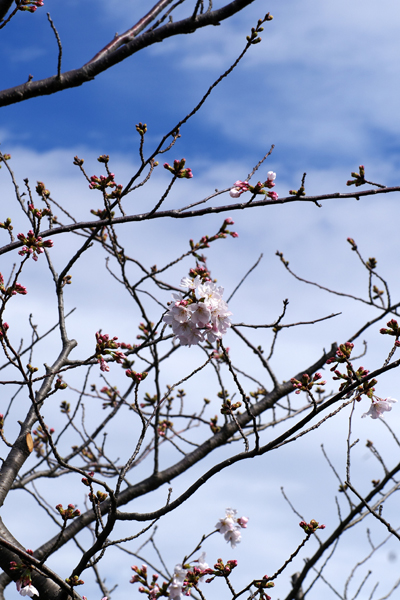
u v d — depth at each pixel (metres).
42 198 4.56
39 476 5.63
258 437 3.15
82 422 5.61
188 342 2.90
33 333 5.07
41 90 3.17
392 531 3.49
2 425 3.81
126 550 5.34
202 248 4.57
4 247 3.60
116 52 3.17
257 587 3.23
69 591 3.20
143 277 4.55
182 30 3.10
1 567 3.47
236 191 3.69
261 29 3.12
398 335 2.98
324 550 5.29
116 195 3.63
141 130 3.30
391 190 3.53
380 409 3.12
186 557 3.27
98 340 2.98
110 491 3.10
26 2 3.09
